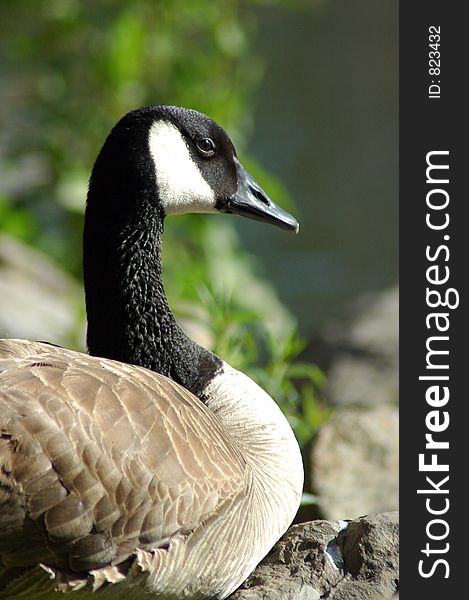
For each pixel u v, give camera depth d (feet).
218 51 60.54
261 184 54.90
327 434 36.63
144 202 29.63
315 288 93.04
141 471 22.21
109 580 22.22
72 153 62.49
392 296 57.67
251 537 25.14
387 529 26.03
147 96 61.31
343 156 116.57
